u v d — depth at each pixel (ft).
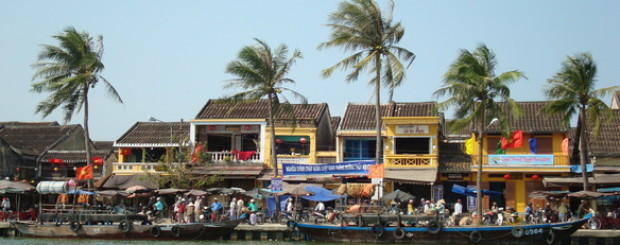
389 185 143.33
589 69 119.65
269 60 139.95
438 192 142.31
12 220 132.36
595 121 119.03
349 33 130.62
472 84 116.47
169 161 148.97
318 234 114.73
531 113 146.82
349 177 142.51
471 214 126.21
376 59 131.03
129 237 119.44
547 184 128.67
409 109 152.46
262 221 127.03
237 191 133.49
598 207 132.98
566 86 119.55
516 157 140.15
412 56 131.75
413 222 111.14
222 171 150.00
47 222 127.03
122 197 152.97
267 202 142.92
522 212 135.85
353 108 159.84
